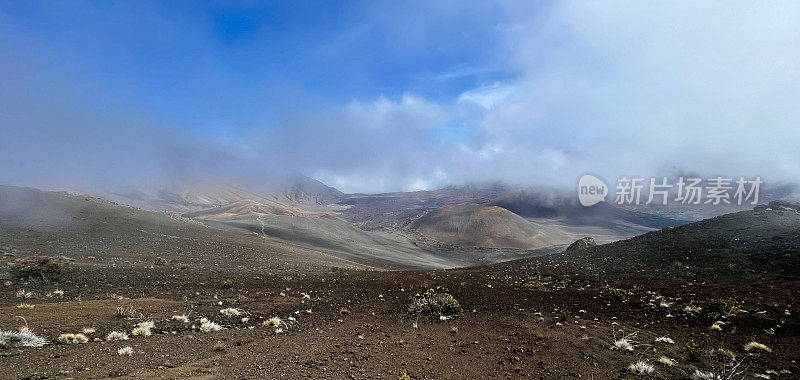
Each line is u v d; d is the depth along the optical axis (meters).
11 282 20.92
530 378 9.84
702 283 23.67
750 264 25.52
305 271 37.00
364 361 10.66
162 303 18.41
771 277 22.23
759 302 17.47
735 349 12.11
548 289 26.14
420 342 13.16
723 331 14.25
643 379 9.77
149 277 25.84
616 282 27.20
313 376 9.20
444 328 15.52
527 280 31.91
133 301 18.28
